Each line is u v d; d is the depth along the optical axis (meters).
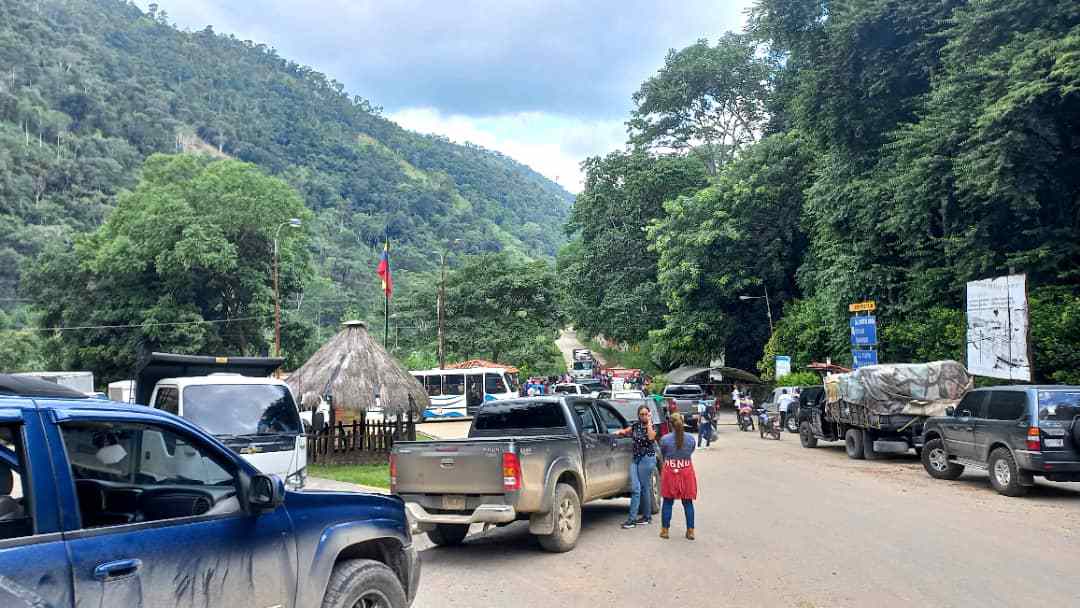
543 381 45.72
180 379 12.02
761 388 45.41
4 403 3.48
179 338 43.88
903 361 29.81
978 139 21.78
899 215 26.94
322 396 18.20
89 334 44.56
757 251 44.44
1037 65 20.39
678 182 52.81
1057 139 20.77
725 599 6.99
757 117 54.66
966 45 23.50
